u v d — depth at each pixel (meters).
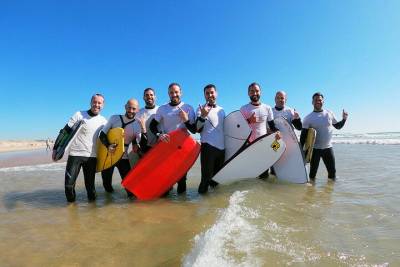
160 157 5.43
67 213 4.43
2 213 4.58
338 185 5.79
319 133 6.54
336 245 2.76
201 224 3.50
